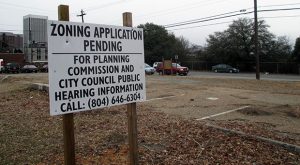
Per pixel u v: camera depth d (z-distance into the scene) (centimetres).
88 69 436
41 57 9081
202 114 1190
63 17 411
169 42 7894
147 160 622
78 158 636
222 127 900
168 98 1692
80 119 1017
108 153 666
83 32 430
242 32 6512
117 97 471
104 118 1040
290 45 6388
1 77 3900
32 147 718
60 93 407
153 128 886
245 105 1438
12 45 11200
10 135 822
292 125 997
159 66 4847
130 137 501
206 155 654
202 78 3466
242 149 689
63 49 409
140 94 504
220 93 1927
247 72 6256
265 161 625
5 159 636
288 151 691
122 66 478
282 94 1883
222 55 6831
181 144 727
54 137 805
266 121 1059
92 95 441
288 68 5547
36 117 1062
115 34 468
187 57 7750
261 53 6350
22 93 1761
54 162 620
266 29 6412
